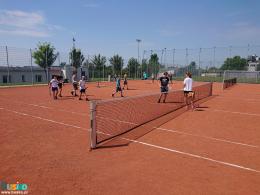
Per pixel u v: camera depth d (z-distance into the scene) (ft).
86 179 15.81
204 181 15.88
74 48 150.92
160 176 16.46
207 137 25.70
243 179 16.29
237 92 78.59
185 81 43.75
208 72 165.89
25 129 27.63
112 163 18.45
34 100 53.16
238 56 160.97
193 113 39.09
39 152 20.45
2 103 48.21
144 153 20.68
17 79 136.56
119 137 24.93
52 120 32.48
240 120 34.24
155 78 172.14
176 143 23.50
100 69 151.84
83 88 54.29
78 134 25.91
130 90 82.79
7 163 18.12
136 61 170.91
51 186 14.83
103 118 31.89
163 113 37.93
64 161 18.66
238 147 22.67
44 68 148.87
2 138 24.06
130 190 14.53
